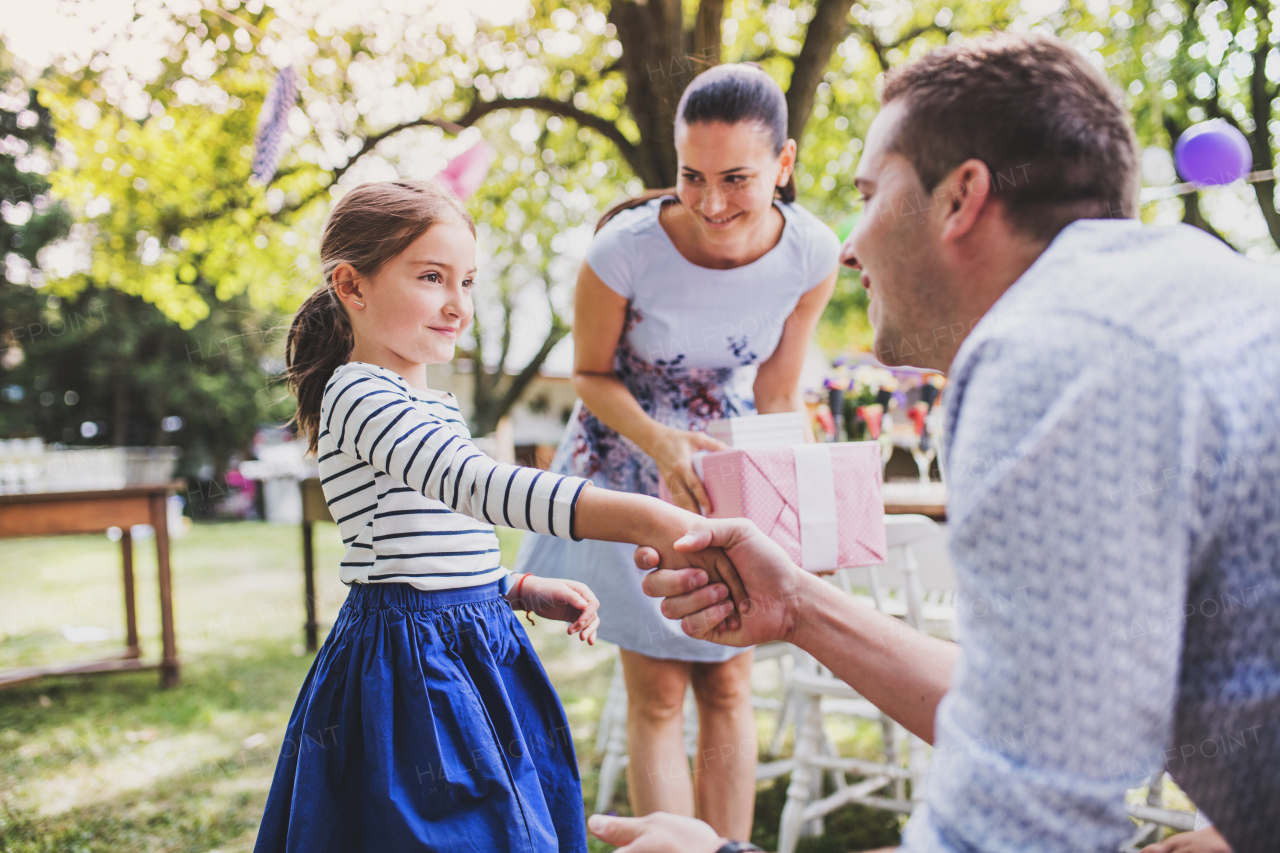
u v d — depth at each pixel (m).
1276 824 0.66
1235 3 4.97
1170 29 5.12
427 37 6.26
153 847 2.20
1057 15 5.41
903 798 2.35
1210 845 0.82
